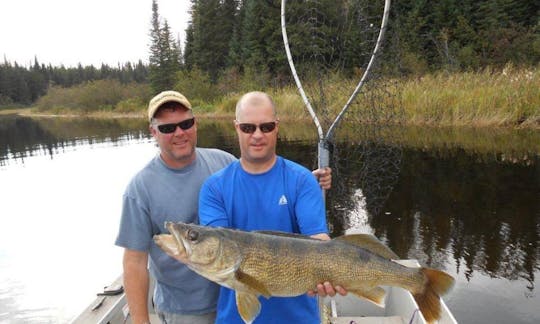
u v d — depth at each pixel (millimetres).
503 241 6844
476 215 7883
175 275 3387
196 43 54344
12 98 100875
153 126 3355
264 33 33812
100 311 4152
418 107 17062
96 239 9102
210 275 2855
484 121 16125
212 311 3498
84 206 11383
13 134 33500
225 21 51594
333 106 6578
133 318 3271
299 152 14336
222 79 43719
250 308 2809
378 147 6453
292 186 3029
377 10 5879
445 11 33719
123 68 108625
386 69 6203
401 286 2994
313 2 7180
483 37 32406
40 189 13555
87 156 19656
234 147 16781
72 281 7371
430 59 26953
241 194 3049
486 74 18703
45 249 8648
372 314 5016
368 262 2900
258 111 2939
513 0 35094
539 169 10562
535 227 7266
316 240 2871
